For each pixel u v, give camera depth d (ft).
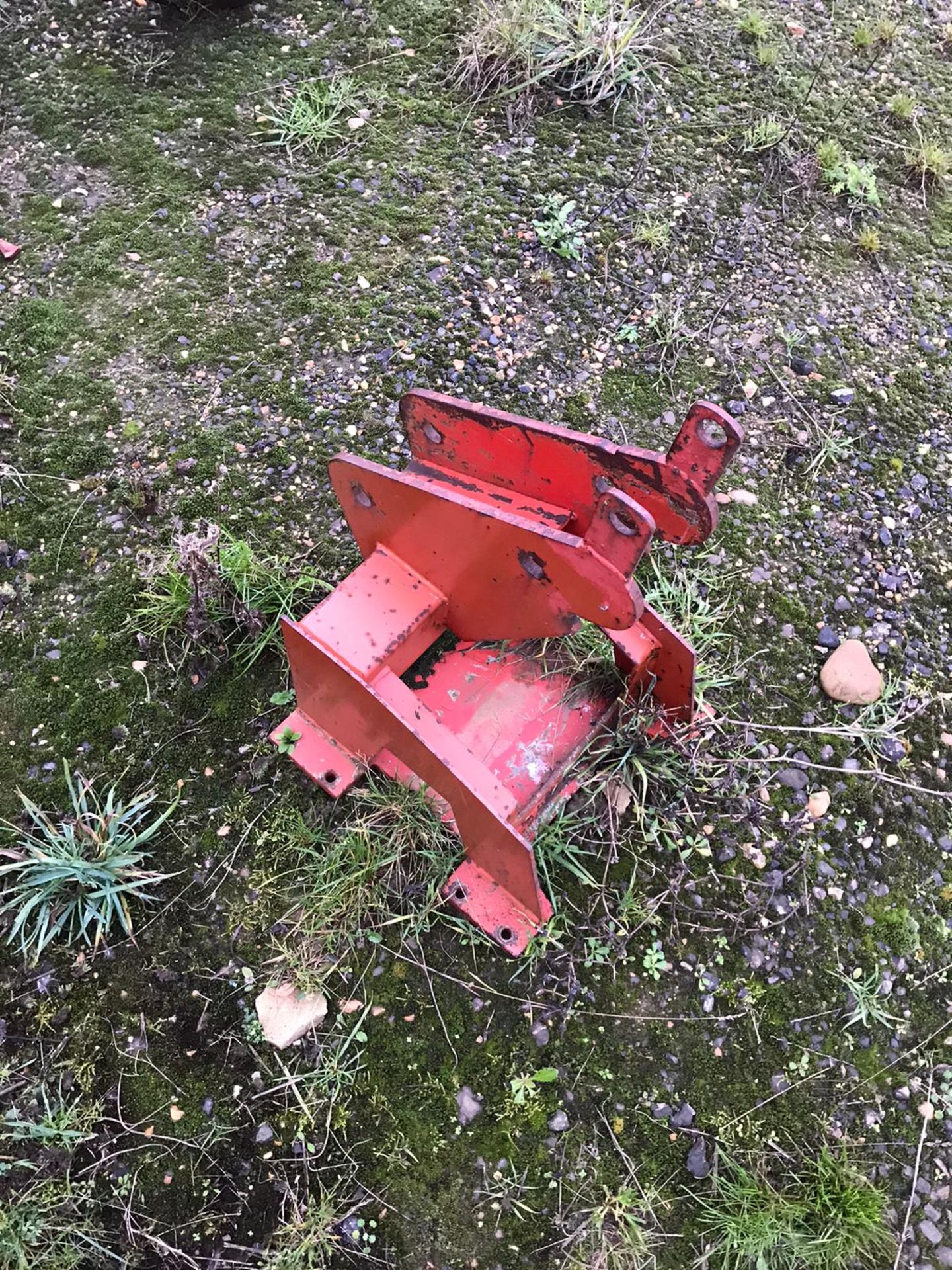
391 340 10.48
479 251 11.23
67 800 7.94
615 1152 6.98
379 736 7.16
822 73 13.58
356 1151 6.84
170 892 7.61
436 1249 6.61
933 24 14.58
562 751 7.74
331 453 9.76
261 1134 6.85
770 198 12.29
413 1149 6.88
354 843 7.62
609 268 11.35
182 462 9.57
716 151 12.54
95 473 9.52
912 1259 6.90
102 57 12.41
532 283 11.09
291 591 8.82
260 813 7.91
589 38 12.54
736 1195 6.85
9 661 8.54
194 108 12.02
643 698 7.86
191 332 10.39
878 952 7.93
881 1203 6.89
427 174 11.77
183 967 7.35
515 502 7.01
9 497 9.33
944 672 9.35
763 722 8.86
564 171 12.01
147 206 11.24
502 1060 7.20
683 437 5.80
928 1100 7.42
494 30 12.42
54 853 7.45
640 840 8.07
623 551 5.76
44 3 12.77
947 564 9.98
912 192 12.78
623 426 10.34
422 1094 7.04
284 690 8.45
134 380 10.07
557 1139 6.98
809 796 8.54
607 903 7.79
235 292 10.70
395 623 7.07
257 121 11.96
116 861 7.46
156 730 8.27
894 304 11.71
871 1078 7.43
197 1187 6.67
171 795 7.98
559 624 6.94
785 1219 6.79
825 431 10.62
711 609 9.37
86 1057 7.00
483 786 6.75
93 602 8.84
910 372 11.21
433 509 6.60
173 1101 6.91
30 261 10.80
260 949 7.42
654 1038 7.39
